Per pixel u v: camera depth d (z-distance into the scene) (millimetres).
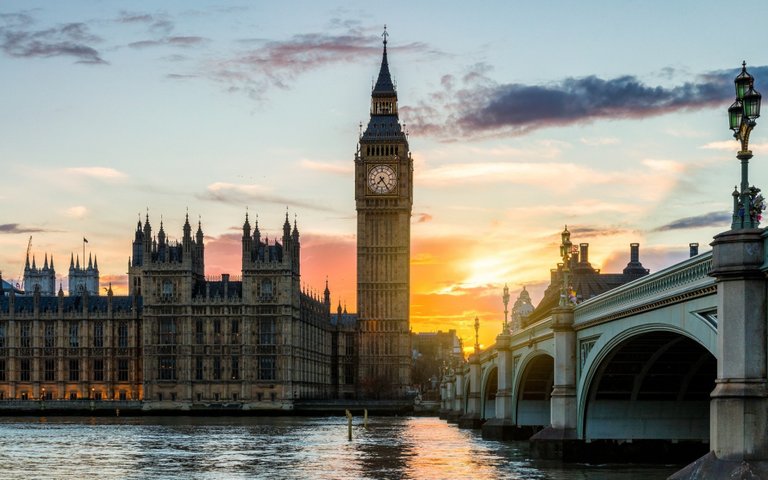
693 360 74125
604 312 71625
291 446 126188
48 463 102000
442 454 109312
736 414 43094
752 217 44531
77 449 121812
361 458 105750
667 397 79812
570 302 84688
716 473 42938
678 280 54656
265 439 142250
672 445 80062
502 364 128000
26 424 199625
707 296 49844
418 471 89938
